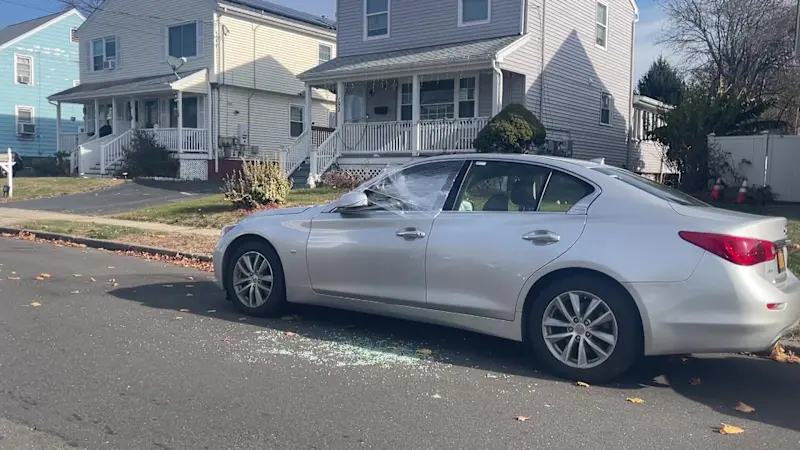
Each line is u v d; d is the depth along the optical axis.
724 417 4.34
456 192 5.65
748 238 4.55
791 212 14.27
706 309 4.53
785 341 5.86
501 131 16.91
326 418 4.17
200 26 26.69
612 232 4.87
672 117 17.91
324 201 16.41
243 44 27.47
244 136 27.72
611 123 25.08
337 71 20.78
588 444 3.86
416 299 5.63
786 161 16.11
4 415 4.13
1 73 36.69
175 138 25.83
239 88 27.44
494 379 4.99
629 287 4.71
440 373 5.11
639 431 4.07
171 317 6.68
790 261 8.45
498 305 5.23
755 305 4.44
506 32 19.77
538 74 20.34
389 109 22.28
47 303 7.18
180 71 27.45
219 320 6.59
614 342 4.79
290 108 29.78
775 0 25.00
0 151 36.69
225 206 16.02
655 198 4.96
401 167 6.04
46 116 38.75
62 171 28.80
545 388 4.81
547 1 20.56
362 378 4.94
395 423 4.11
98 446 3.73
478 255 5.29
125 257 11.03
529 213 5.27
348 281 6.03
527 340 5.23
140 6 28.75
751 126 18.34
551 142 19.53
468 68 18.70
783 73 24.98
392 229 5.78
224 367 5.12
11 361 5.15
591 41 23.41
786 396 4.78
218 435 3.89
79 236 12.81
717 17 26.59
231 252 6.89
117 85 28.27
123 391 4.57
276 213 6.70
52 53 38.81
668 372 5.29
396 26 21.88
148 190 21.70
